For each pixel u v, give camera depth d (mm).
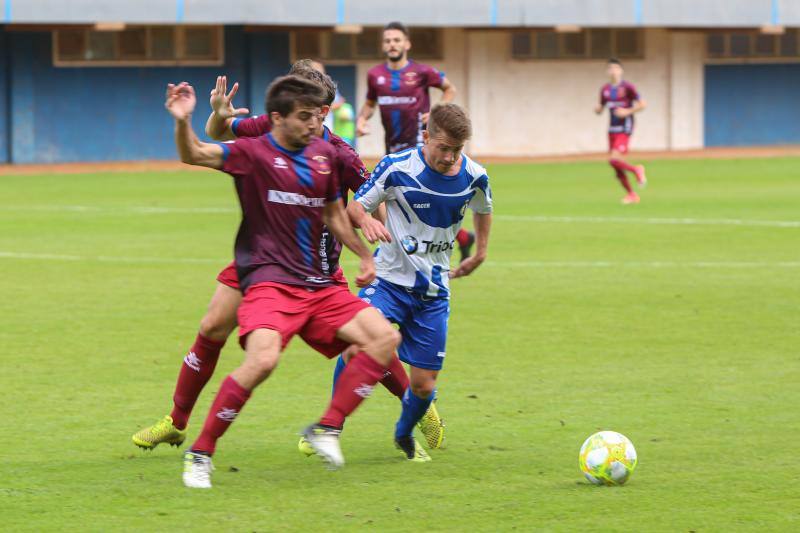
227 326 17875
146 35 94875
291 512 15625
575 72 107188
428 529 14953
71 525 15039
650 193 68000
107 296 34000
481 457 18469
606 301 33375
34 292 34688
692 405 21828
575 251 43812
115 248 44562
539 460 18281
